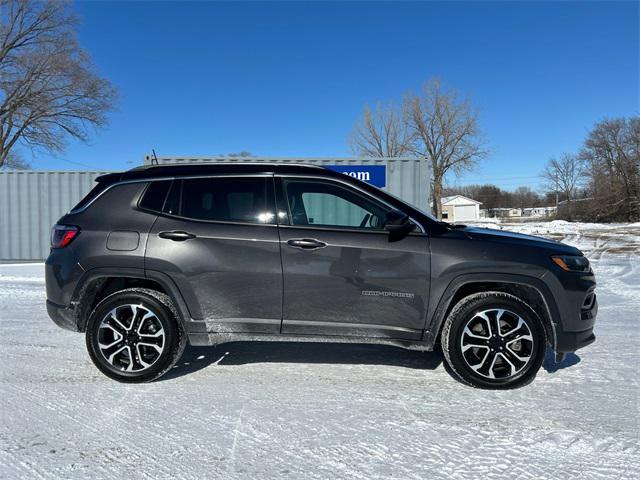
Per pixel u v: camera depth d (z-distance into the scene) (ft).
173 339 12.07
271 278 11.87
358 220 12.28
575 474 8.13
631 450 8.90
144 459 8.64
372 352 14.94
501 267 11.46
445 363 13.41
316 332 12.01
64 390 11.76
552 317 11.57
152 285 12.66
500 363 11.79
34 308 21.59
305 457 8.71
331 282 11.78
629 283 29.01
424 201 35.32
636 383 12.23
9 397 11.34
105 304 12.02
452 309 11.82
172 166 12.85
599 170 172.65
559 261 11.59
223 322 12.09
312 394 11.57
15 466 8.37
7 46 81.20
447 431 9.67
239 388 11.94
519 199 333.21
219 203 12.36
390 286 11.71
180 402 11.07
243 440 9.33
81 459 8.62
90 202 12.74
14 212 38.42
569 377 12.66
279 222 12.11
